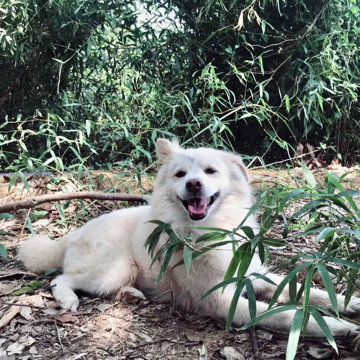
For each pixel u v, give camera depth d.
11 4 2.00
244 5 2.22
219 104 2.38
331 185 0.77
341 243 0.72
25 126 2.29
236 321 0.83
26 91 2.37
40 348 0.75
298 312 0.59
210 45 2.36
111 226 1.06
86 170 1.63
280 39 2.20
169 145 1.05
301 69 2.13
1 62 2.27
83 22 2.09
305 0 2.18
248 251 0.72
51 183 1.73
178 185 0.94
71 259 1.04
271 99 2.32
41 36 2.08
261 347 0.74
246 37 2.25
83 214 1.48
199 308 0.90
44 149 2.22
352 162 2.43
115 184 1.80
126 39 2.37
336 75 2.22
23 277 1.07
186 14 2.26
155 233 0.79
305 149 2.34
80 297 0.99
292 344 0.56
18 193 1.67
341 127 2.37
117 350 0.75
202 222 0.94
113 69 2.36
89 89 2.42
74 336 0.79
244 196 0.99
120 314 0.89
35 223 1.50
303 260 1.10
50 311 0.89
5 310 0.87
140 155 2.13
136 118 2.15
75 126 2.17
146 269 0.98
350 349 0.70
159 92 2.15
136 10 2.14
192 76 2.25
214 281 0.88
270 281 0.69
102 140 2.22
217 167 0.97
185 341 0.77
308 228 0.85
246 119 2.41
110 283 0.98
